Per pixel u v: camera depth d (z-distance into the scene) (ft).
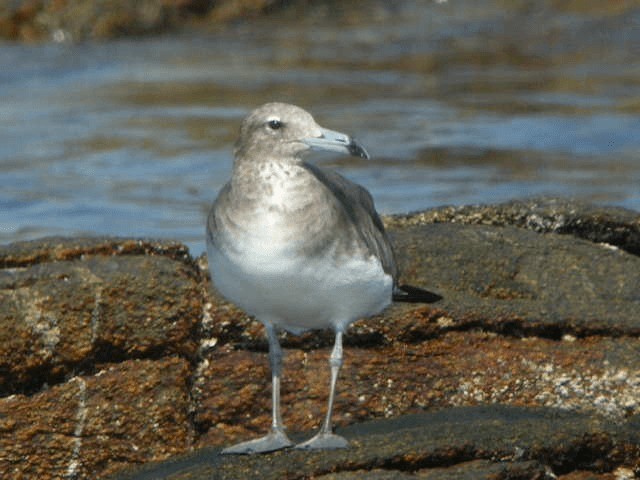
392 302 39.81
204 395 39.01
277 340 36.63
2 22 118.83
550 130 86.17
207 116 92.22
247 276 33.45
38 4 120.37
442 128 87.40
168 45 119.65
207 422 38.91
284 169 33.71
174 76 106.42
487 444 34.14
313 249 33.01
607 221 45.68
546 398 39.83
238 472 33.42
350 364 39.83
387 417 39.32
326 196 33.86
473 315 40.88
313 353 40.04
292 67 110.11
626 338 41.09
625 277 43.39
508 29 123.34
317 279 33.40
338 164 78.74
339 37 122.72
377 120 90.27
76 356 37.83
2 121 90.99
